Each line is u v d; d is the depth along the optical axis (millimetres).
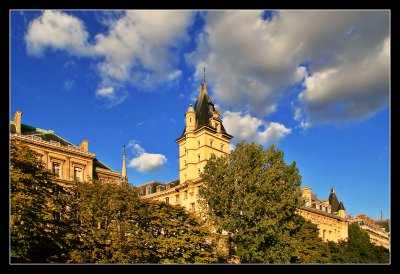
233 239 43812
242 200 43562
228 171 46250
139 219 41188
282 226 45188
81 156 63438
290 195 47438
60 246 34469
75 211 39281
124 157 95500
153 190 91500
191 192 73562
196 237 42094
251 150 47281
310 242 56875
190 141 77688
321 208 101625
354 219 127125
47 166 58844
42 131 64875
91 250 35875
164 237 41781
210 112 79562
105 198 39188
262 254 42031
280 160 50562
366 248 76312
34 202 33344
